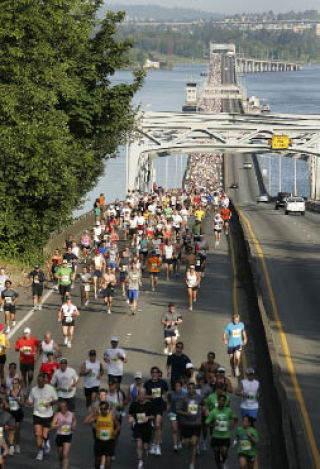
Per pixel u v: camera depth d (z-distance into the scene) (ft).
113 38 269.85
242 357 139.03
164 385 98.43
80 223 296.92
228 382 98.94
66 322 142.92
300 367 136.05
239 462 88.43
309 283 206.69
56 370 105.29
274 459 91.04
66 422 92.73
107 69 269.64
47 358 110.42
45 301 182.70
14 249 223.71
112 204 342.64
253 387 101.14
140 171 592.60
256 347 137.90
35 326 158.61
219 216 265.75
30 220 224.12
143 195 361.30
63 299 174.91
